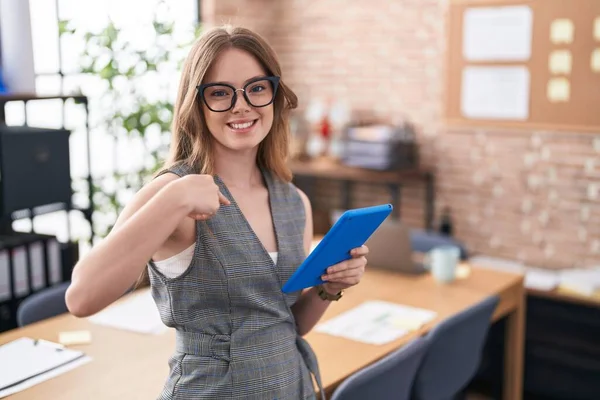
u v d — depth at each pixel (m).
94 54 4.11
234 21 5.03
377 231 3.35
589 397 3.66
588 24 4.29
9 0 3.39
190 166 1.63
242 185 1.72
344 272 1.71
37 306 2.74
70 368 2.25
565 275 4.07
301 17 5.45
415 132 5.05
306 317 1.86
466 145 4.86
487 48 4.68
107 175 4.35
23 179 3.35
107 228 4.34
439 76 4.91
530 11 4.48
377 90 5.18
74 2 4.12
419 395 2.57
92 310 1.42
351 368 2.29
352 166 4.91
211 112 1.62
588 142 4.39
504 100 4.66
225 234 1.60
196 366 1.61
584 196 4.45
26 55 3.44
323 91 5.42
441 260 3.16
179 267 1.58
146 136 4.41
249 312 1.63
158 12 4.42
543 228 4.63
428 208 5.00
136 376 2.20
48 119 4.14
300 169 4.96
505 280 3.25
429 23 4.90
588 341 3.66
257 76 1.64
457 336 2.57
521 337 3.34
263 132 1.67
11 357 2.30
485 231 4.87
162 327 2.60
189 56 1.64
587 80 4.34
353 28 5.23
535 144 4.59
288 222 1.76
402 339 2.55
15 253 3.42
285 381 1.65
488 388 4.10
